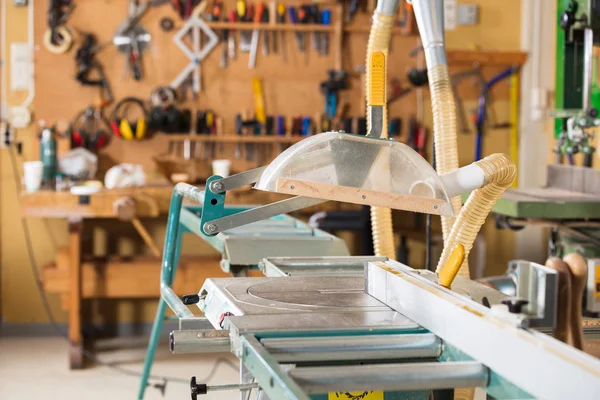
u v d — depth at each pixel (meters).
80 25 5.35
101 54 5.37
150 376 4.67
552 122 5.16
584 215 3.46
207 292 2.12
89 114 5.35
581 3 3.71
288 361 1.54
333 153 1.59
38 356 5.06
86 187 4.87
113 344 5.34
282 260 2.43
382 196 1.58
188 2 5.33
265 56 5.47
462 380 1.43
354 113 5.53
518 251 5.57
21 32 5.35
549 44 5.33
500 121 5.62
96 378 4.64
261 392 1.72
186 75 5.40
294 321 1.70
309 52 5.48
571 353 1.25
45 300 5.53
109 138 5.41
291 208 1.73
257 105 5.43
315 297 1.94
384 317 1.75
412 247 5.61
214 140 5.43
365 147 1.61
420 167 1.62
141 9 5.33
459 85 5.57
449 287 1.77
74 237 4.80
